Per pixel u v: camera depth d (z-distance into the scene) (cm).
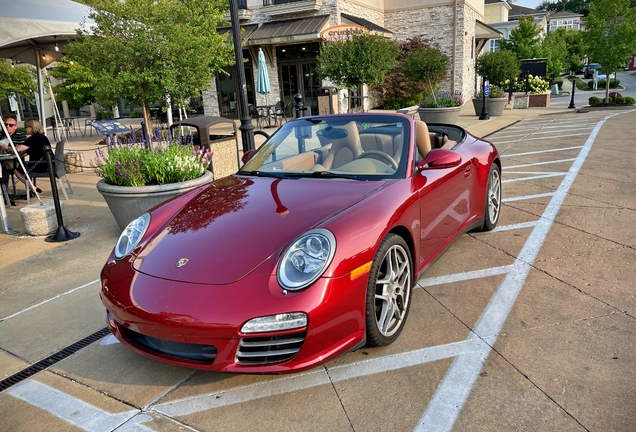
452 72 2122
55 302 367
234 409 233
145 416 232
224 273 234
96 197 728
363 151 347
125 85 781
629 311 300
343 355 262
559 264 377
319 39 1738
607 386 231
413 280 303
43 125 1023
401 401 230
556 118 1534
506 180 680
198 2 1201
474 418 215
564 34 5462
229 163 714
